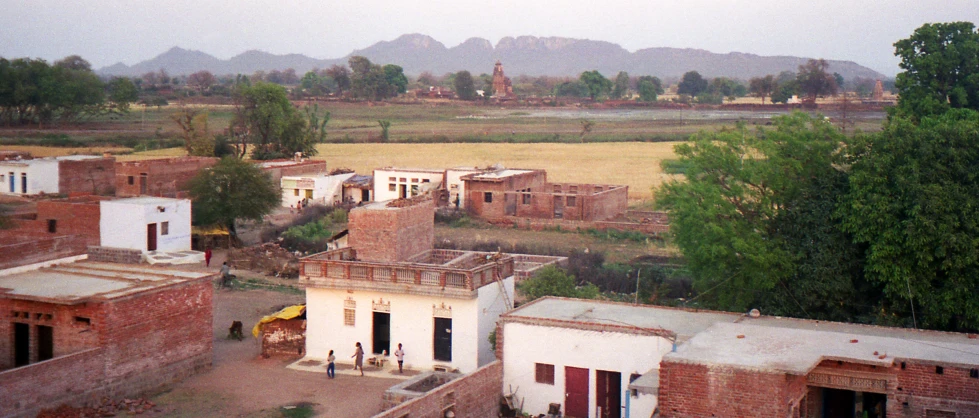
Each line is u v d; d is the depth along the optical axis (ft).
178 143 461.78
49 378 103.65
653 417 88.84
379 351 132.05
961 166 122.83
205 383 123.03
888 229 121.39
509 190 274.98
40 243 134.21
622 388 105.19
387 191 297.53
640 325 106.32
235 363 133.39
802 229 131.54
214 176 233.55
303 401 115.14
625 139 524.93
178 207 215.72
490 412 108.88
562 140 526.57
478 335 125.18
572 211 266.98
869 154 132.67
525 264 190.19
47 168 277.44
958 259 116.88
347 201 302.25
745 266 131.23
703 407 80.48
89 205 204.44
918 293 120.16
